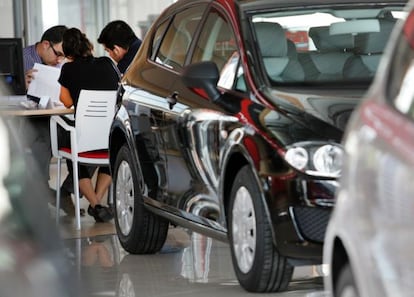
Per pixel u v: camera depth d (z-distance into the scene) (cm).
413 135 614
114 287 1170
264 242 1026
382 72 709
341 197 699
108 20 2750
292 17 1154
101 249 1420
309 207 990
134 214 1331
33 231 481
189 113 1161
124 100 1342
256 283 1047
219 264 1285
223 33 1166
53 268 480
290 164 998
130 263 1309
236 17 1152
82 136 1658
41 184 502
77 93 1703
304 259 1012
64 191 1839
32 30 2727
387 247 621
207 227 1148
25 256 474
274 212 1005
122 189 1371
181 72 1226
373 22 1165
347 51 1141
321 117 1015
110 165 1402
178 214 1209
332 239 709
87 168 1706
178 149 1188
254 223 1033
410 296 591
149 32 1352
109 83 1705
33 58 2156
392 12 1178
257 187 1028
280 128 1018
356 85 1095
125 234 1366
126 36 1808
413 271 586
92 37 2753
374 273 638
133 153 1311
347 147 705
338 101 1045
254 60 1108
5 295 466
